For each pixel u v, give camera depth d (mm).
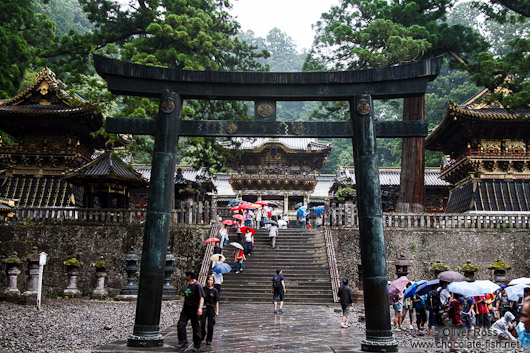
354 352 10180
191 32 29703
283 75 11391
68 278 26656
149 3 30141
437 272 24078
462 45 31969
